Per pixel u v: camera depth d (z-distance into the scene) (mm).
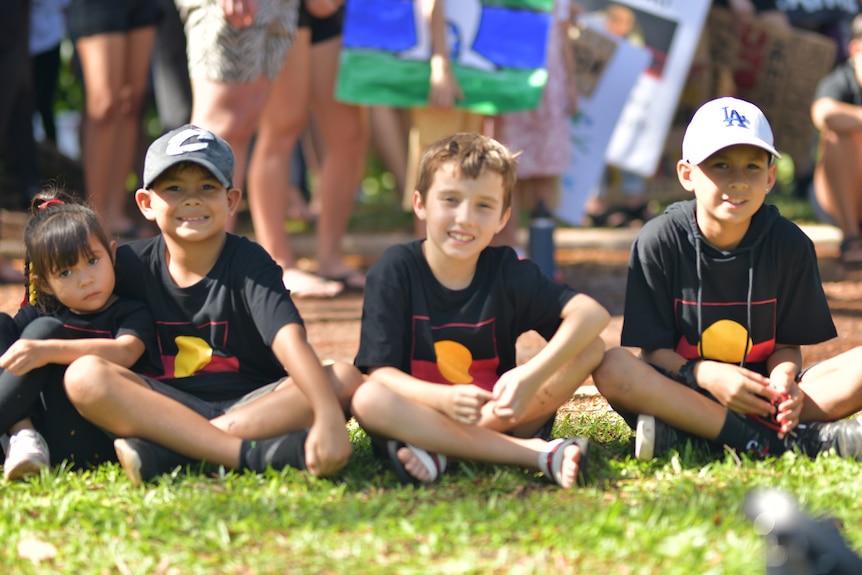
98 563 2934
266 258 3805
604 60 7410
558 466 3471
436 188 3676
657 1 8078
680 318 3967
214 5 5707
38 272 3736
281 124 6508
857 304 6559
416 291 3754
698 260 3904
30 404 3656
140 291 3859
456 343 3758
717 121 3775
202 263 3801
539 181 7070
